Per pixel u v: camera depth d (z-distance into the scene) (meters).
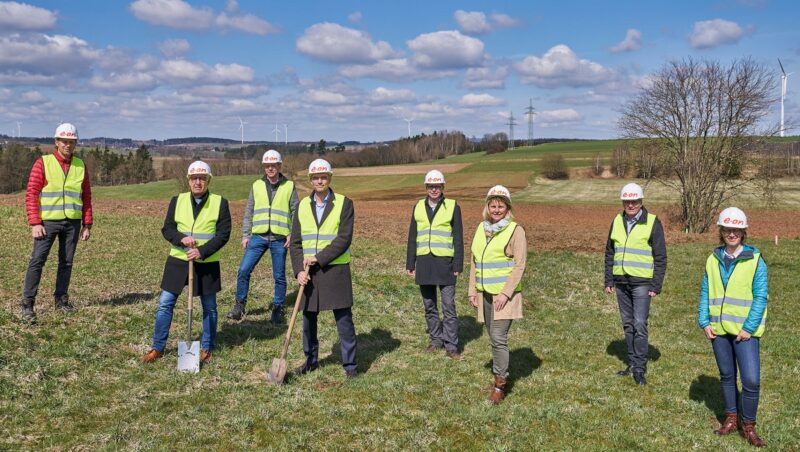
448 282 8.23
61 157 8.11
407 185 74.12
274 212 9.17
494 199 6.46
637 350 7.38
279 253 9.23
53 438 5.19
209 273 7.37
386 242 18.95
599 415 6.27
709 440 5.72
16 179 75.50
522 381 7.27
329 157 110.00
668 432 5.90
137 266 12.11
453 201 8.28
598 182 68.38
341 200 6.88
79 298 9.20
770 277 15.16
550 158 74.19
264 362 7.52
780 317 11.27
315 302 6.88
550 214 42.47
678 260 17.83
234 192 65.06
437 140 125.25
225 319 9.15
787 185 48.34
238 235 18.59
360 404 6.28
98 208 24.62
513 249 6.40
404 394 6.61
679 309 11.95
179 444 5.25
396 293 11.75
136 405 5.97
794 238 25.98
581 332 9.91
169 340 7.92
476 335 9.47
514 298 6.44
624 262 7.32
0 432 5.20
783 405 6.72
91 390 6.23
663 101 30.27
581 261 17.11
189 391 6.43
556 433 5.80
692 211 30.81
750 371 5.65
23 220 16.84
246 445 5.30
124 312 8.59
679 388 7.22
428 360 7.95
